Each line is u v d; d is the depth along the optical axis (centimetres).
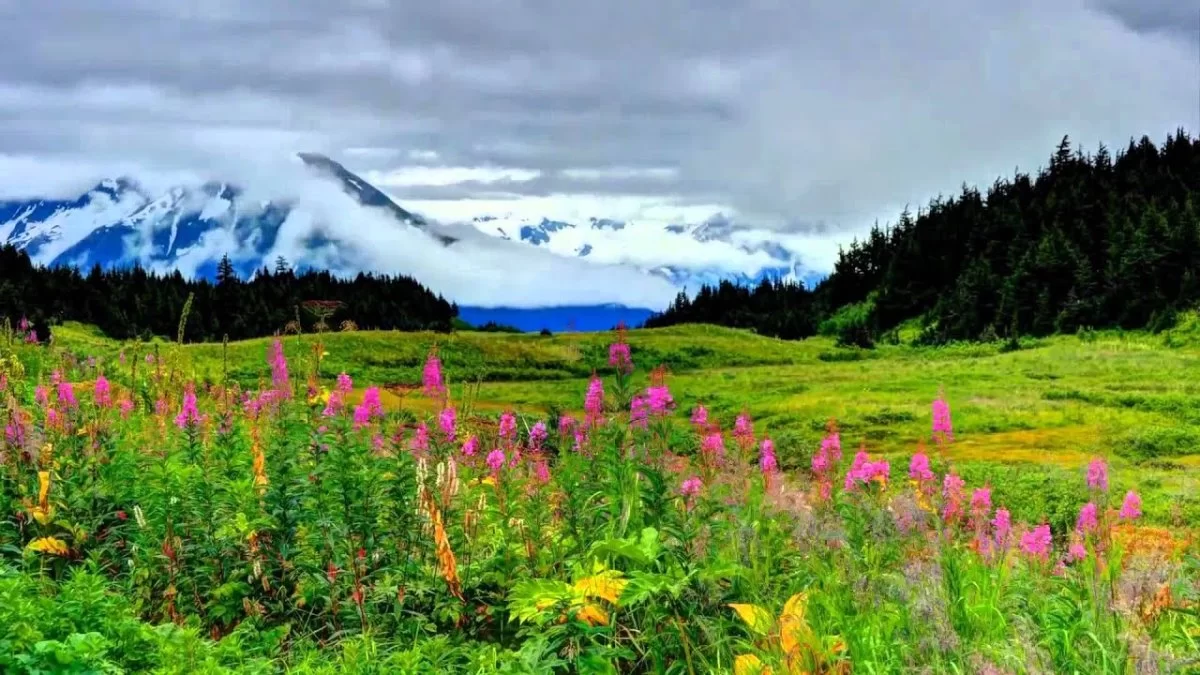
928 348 11531
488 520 789
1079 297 10806
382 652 650
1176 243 10206
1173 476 2488
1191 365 6738
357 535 723
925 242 14262
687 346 10025
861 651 563
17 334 2100
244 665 605
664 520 723
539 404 5441
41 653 509
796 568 721
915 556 742
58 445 894
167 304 11319
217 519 768
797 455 1497
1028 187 15175
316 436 790
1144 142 15112
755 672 564
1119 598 644
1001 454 3569
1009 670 533
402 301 14912
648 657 648
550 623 657
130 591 722
